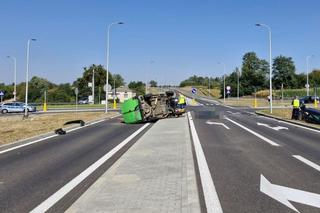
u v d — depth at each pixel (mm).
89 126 27953
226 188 8953
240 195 8336
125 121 30406
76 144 17500
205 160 12727
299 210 7324
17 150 15594
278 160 12742
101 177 9961
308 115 29062
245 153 14258
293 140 18453
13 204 7898
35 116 42875
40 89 114500
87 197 7969
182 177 9727
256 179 9906
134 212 6922
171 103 35656
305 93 122500
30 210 7500
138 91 142375
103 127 27031
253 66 160250
